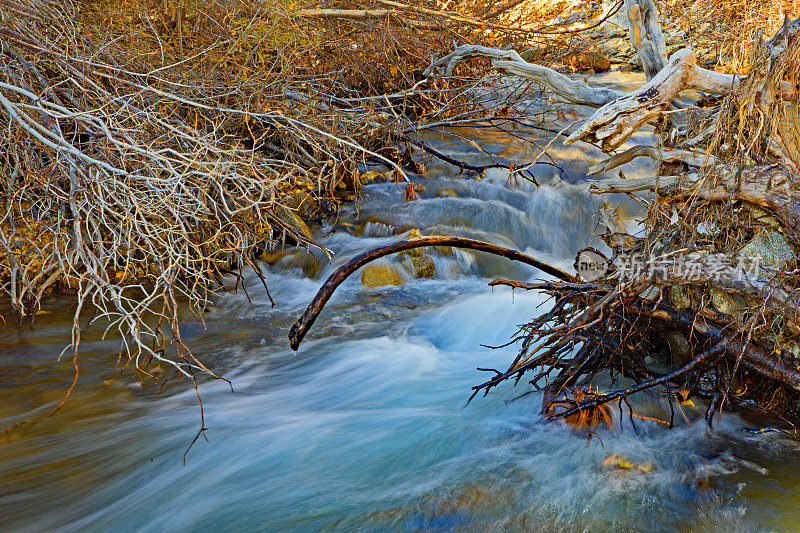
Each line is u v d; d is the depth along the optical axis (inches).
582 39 396.8
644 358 134.3
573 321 120.9
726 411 122.3
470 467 113.7
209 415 147.0
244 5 288.5
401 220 279.9
